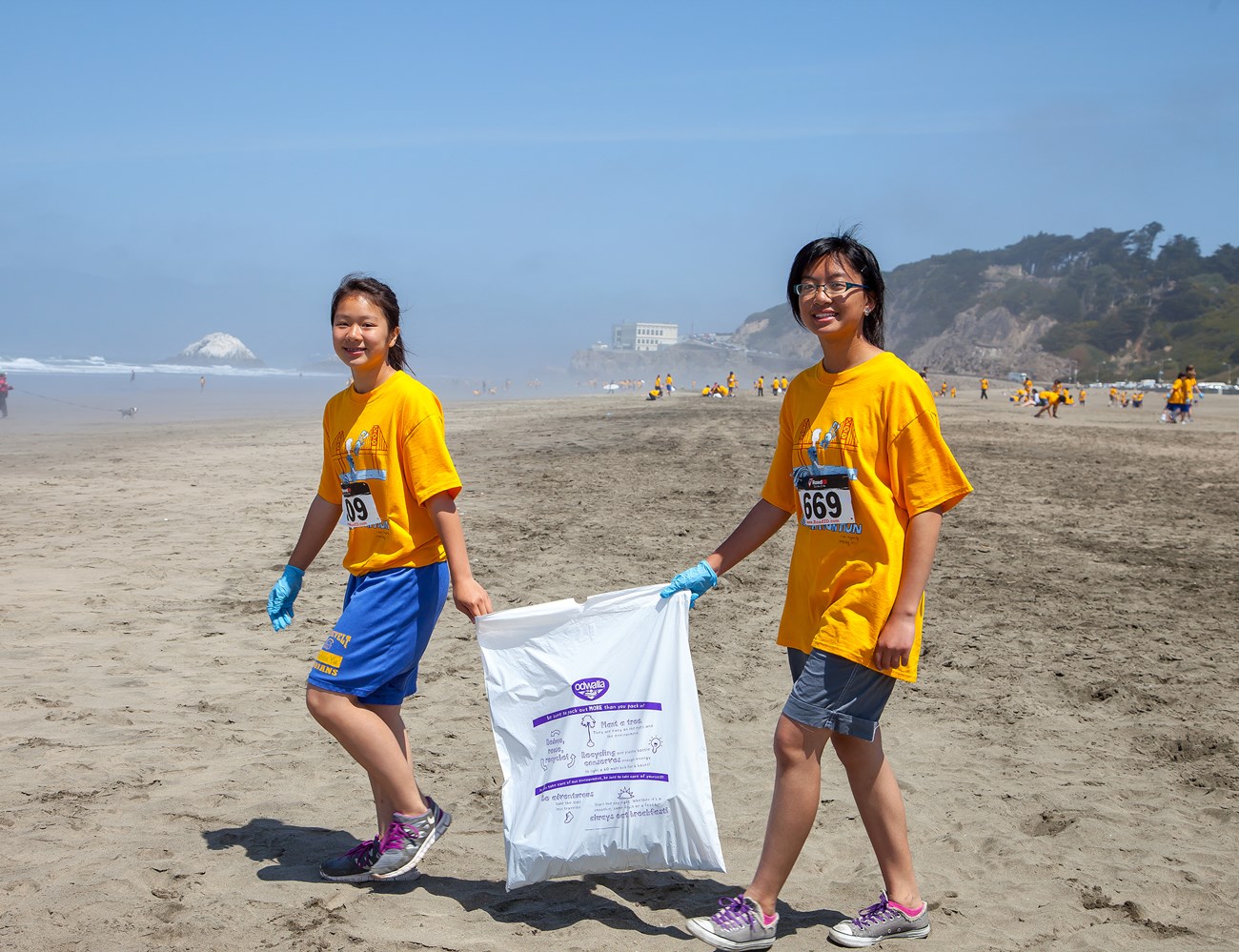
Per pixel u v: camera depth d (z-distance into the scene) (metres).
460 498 13.02
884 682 2.92
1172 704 5.44
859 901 3.32
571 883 3.39
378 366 3.32
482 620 3.23
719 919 2.95
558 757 3.13
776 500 3.21
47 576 8.01
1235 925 3.19
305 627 6.70
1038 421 36.56
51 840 3.55
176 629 6.57
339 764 4.40
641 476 15.66
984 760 4.64
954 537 10.62
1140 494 14.54
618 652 3.18
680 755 3.08
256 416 38.94
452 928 3.03
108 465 17.19
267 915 3.06
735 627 6.95
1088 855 3.70
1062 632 6.89
